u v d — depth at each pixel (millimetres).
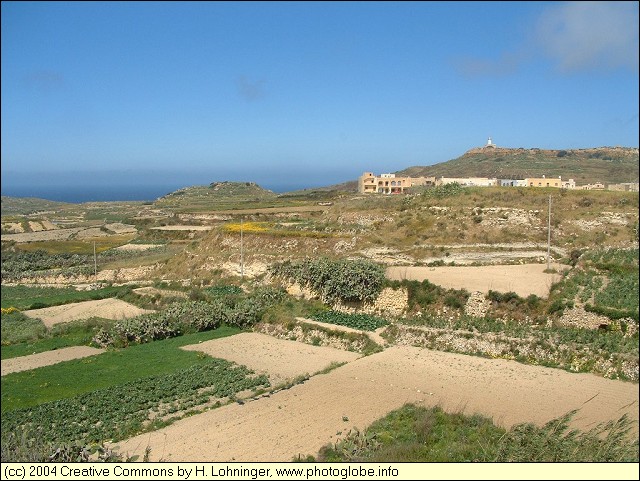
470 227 53719
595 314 32312
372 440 21359
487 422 22688
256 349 36750
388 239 53594
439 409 24281
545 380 27938
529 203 58625
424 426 22219
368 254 50125
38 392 29984
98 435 23859
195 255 63781
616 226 54312
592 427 21875
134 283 62875
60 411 26750
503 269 44312
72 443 22875
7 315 50531
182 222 103688
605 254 44375
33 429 24672
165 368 33375
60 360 36344
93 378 32062
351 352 35406
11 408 27766
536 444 19234
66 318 48688
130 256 80125
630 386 26719
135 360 35344
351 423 23688
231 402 27203
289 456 20672
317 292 44938
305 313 42406
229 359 34625
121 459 20906
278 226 65625
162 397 28406
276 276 50000
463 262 46812
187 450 21578
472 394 26422
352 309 41938
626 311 31688
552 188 64312
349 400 26328
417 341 35000
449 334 34438
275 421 24188
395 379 29000
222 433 23156
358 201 70938
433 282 40094
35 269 76938
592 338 30594
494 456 18969
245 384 29469
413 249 49906
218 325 43125
